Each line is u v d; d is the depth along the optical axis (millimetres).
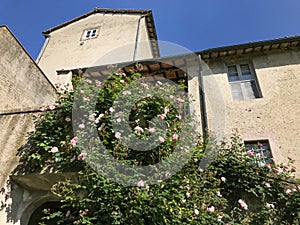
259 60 6684
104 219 2418
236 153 4012
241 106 6043
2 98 5078
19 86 5676
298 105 5711
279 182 3383
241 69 6801
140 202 2410
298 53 6570
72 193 2793
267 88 6160
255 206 3256
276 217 3150
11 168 3299
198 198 2908
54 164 3135
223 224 2908
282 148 5219
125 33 11203
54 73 10133
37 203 3596
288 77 6199
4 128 3750
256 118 5766
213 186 3201
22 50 5930
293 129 5410
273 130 5500
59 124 3426
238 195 3367
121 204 2482
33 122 3689
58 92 4023
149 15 11812
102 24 12242
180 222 2512
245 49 6648
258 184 3367
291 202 3172
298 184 3393
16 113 3912
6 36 5445
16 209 3270
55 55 11242
